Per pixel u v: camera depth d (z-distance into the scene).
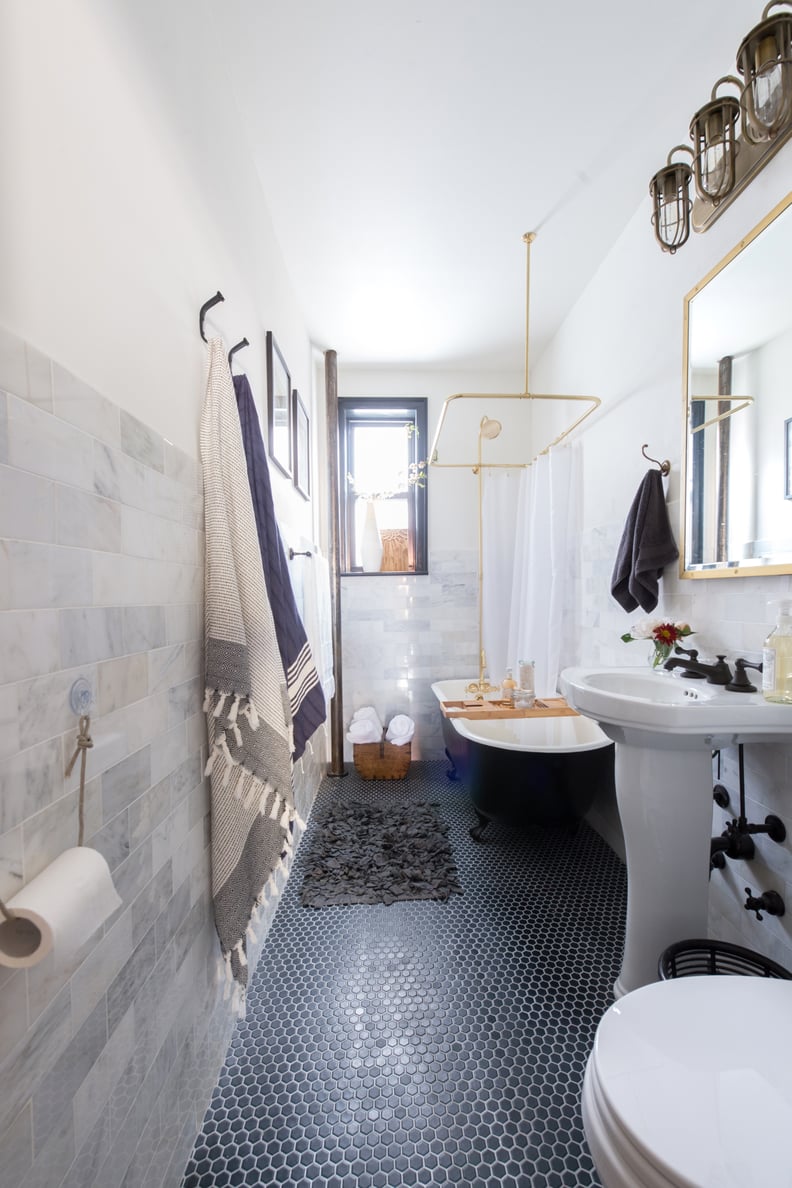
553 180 1.60
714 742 1.08
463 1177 0.91
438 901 1.69
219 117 1.20
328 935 1.54
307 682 1.29
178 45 0.97
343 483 3.08
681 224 1.31
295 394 2.08
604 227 1.83
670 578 1.54
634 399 1.78
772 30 0.94
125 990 0.73
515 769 1.89
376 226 1.81
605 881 1.80
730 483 1.27
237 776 1.03
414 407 3.07
